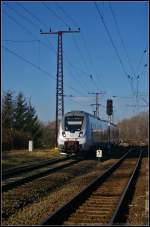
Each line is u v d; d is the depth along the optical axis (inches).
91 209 695.7
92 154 2041.1
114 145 2977.4
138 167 1454.2
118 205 670.5
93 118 1989.4
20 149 2522.1
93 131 1942.7
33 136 2861.7
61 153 1934.1
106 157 2097.7
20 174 1219.2
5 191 880.9
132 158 2030.0
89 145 1852.9
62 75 2375.7
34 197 821.2
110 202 763.4
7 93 2591.0
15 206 715.4
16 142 2559.1
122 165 1614.2
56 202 756.0
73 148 1802.4
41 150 2340.1
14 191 882.8
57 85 2379.4
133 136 5551.2
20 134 2600.9
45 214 648.4
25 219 610.9
